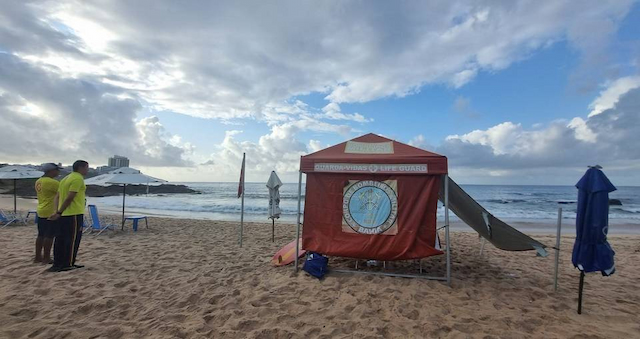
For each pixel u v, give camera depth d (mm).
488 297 5320
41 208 6871
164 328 4082
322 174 6402
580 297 4750
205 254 8250
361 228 6129
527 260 8250
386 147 6402
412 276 6141
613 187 4488
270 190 10609
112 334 3965
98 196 42344
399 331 4109
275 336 3969
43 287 5414
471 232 14219
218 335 3973
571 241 12289
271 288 5586
